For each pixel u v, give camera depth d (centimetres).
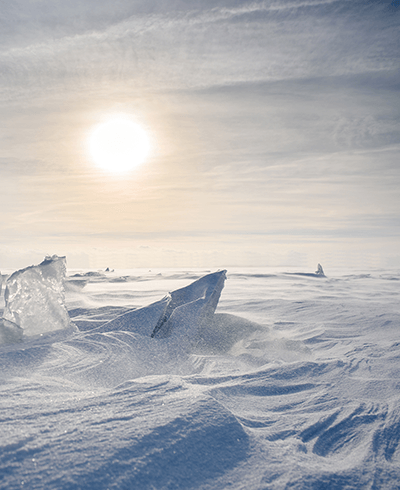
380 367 327
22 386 216
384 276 2089
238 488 121
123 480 110
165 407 166
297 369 307
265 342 428
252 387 255
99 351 336
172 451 130
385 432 190
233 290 1165
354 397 247
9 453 113
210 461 132
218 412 166
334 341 458
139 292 1007
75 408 163
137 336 390
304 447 166
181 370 334
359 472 146
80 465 112
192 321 437
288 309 732
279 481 127
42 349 328
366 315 634
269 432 179
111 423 145
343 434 190
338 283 1545
